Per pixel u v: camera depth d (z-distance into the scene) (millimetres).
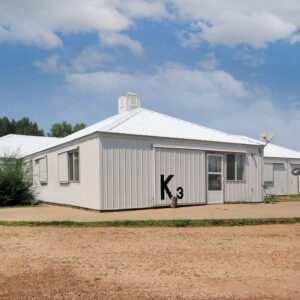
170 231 8141
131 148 12195
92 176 11977
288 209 12117
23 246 6430
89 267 5074
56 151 15508
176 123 15047
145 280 4500
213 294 3998
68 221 9008
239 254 5879
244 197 15242
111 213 11078
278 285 4309
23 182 15852
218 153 14523
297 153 25875
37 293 4008
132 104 17047
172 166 13078
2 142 25031
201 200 13836
